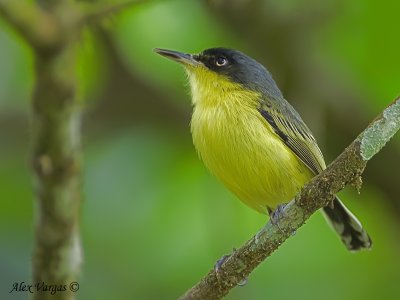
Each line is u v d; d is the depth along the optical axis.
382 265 13.56
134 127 14.05
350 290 13.24
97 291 12.98
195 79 11.49
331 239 13.41
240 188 10.72
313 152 10.79
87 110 12.91
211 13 12.98
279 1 13.70
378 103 13.12
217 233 13.05
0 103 13.30
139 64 13.20
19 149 13.66
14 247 13.20
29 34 5.43
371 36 12.16
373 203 13.98
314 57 13.92
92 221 13.22
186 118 13.92
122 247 13.22
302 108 13.87
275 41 13.98
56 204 6.51
